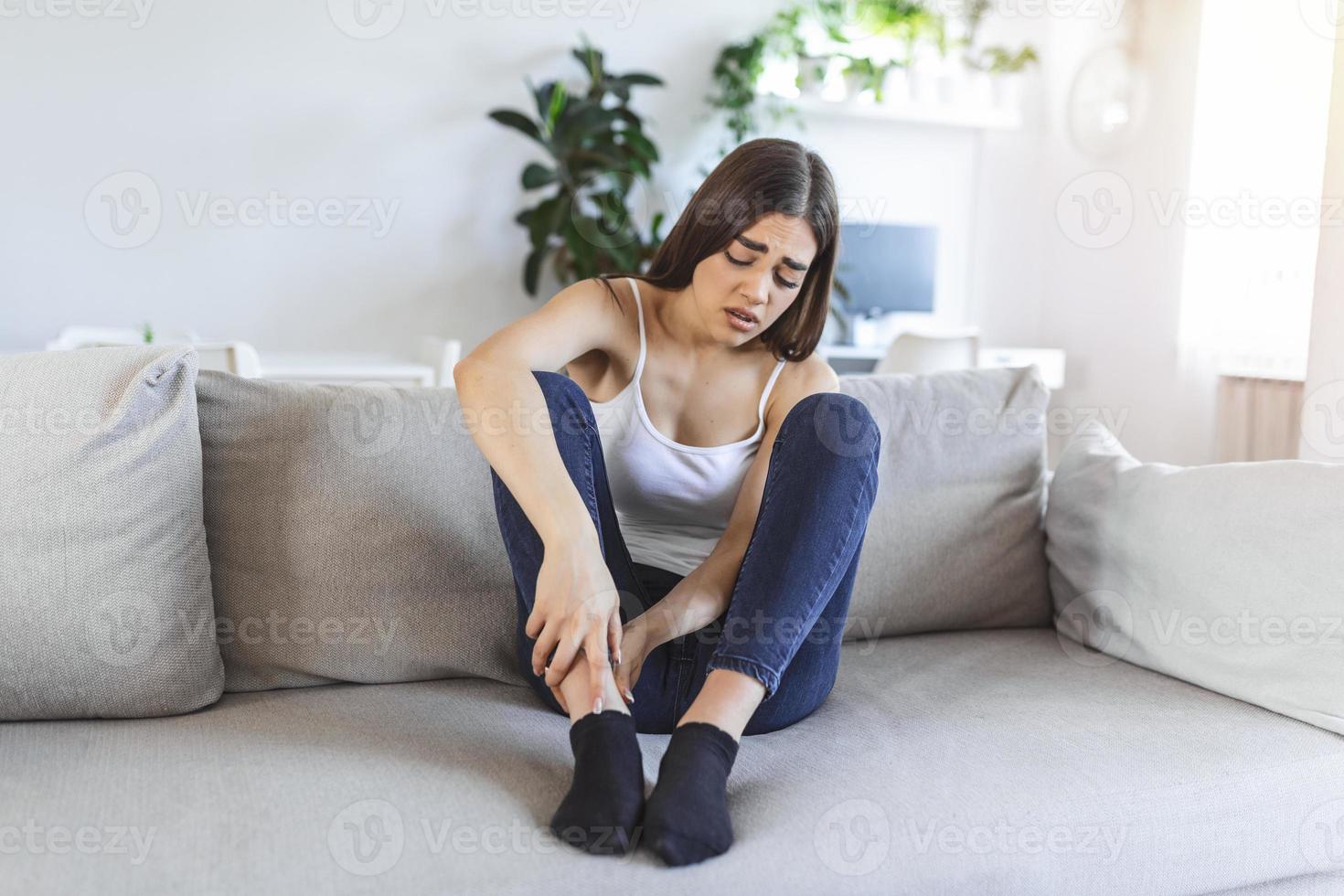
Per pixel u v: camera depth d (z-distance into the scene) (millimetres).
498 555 1395
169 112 3777
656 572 1333
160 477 1215
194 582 1243
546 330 1242
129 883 870
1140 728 1241
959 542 1611
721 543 1262
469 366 1186
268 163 3912
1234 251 3777
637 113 4344
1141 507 1521
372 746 1115
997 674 1427
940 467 1623
